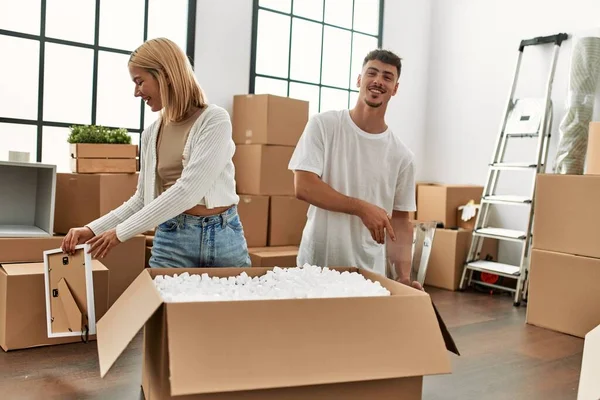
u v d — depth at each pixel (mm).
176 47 1724
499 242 4711
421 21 5227
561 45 4270
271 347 1117
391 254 2021
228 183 1816
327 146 1921
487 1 4812
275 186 3910
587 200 3168
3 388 2051
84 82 3561
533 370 2535
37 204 3023
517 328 3328
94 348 2564
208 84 3980
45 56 3406
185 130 1750
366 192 1953
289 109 3926
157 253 1817
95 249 1663
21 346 2523
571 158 3938
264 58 4297
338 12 4715
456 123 5066
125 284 3070
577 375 2486
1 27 3248
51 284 1967
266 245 3918
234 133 4066
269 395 1144
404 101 5145
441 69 5199
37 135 3408
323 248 1961
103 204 3074
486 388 2258
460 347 2865
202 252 1788
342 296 1308
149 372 1388
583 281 3174
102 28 3604
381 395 1241
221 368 1062
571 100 3951
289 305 1176
